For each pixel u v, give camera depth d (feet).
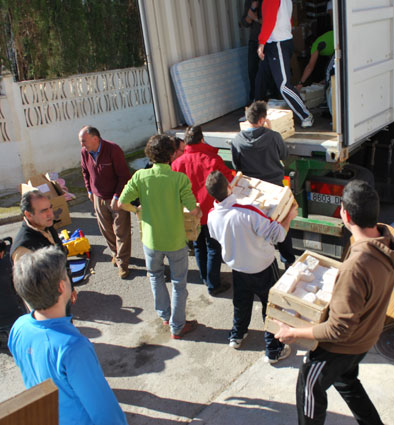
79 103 29.19
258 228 10.18
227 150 16.71
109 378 11.99
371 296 6.91
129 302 15.43
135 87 32.27
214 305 14.65
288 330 7.90
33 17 26.30
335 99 14.15
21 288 5.82
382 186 18.47
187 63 18.17
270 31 15.70
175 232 12.08
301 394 8.11
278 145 13.75
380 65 15.10
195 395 11.06
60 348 5.66
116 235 16.34
